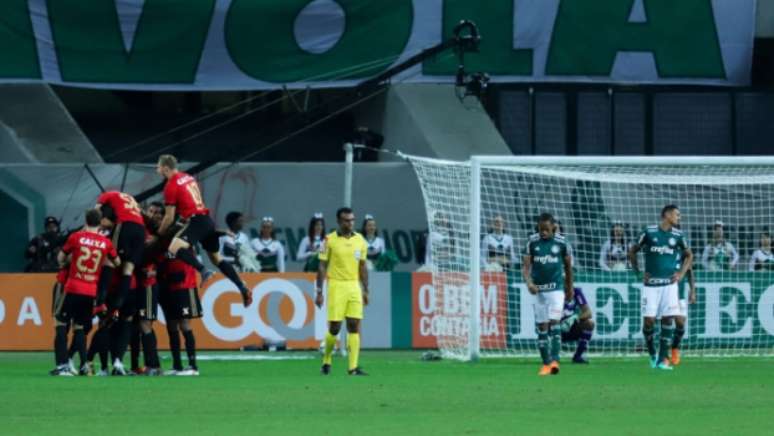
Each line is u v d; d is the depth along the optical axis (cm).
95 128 10744
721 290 7231
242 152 8844
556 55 9131
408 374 5541
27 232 8694
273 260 7744
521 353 7081
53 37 8769
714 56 9275
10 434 3191
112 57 8825
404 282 7462
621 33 9194
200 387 4738
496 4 9025
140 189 8800
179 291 5491
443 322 7025
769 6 10100
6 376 5412
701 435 3164
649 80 9244
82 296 5459
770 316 7269
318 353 7181
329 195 8862
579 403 4091
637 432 3228
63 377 5341
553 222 5672
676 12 9231
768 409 3888
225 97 10762
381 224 8850
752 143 10131
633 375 5516
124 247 5397
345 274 5509
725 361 6731
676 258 6028
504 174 7856
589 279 7169
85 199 8725
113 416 3662
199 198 5431
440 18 8956
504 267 7200
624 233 7412
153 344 5531
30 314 7225
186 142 10462
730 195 7988
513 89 9869
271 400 4181
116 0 8781
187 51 8862
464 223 7200
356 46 8900
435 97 9681
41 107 9831
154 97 10919
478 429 3306
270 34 8869
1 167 8706
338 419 3566
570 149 9931
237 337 7269
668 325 6006
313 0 8850
